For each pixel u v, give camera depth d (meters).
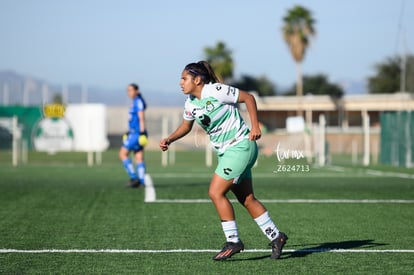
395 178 54.56
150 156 107.56
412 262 19.66
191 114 19.28
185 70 19.03
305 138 88.06
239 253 20.98
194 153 123.81
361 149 131.12
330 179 53.56
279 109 158.50
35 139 114.50
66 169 67.38
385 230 25.94
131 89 42.94
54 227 26.55
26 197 37.62
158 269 18.66
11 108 113.12
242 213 30.80
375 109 154.25
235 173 19.08
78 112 117.75
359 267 18.92
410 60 103.12
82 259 20.06
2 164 78.69
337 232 25.44
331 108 157.25
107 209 32.34
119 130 154.88
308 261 19.78
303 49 149.88
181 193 40.06
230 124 19.00
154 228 26.30
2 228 26.28
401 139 75.00
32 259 20.06
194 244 22.67
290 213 31.09
